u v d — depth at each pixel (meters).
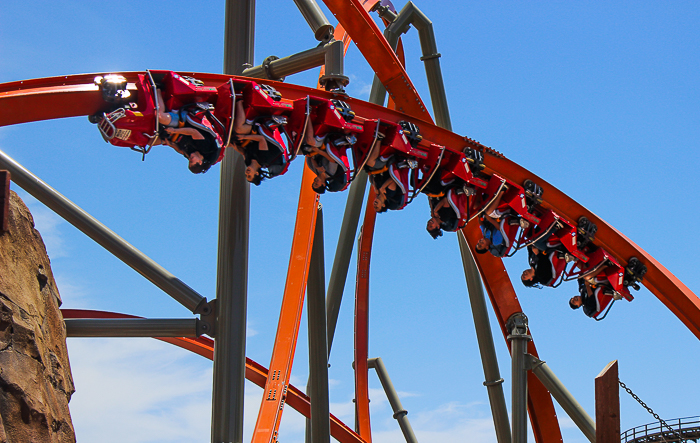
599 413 9.31
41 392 11.33
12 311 10.91
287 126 13.48
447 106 22.09
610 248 18.06
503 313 19.80
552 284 17.70
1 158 14.02
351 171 14.55
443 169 15.69
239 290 14.12
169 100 11.62
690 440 19.98
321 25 14.72
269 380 17.62
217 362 13.85
